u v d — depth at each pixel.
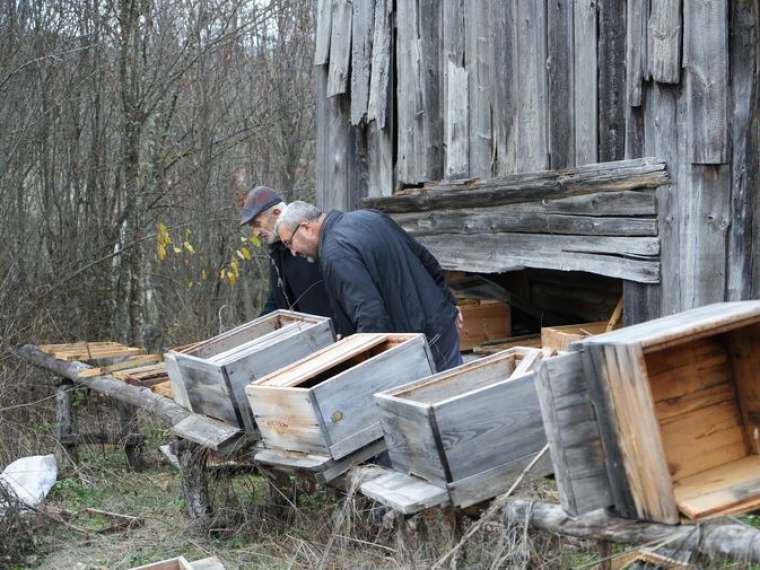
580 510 2.37
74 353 6.41
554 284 7.32
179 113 11.66
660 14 4.83
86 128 9.54
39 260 8.62
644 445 2.26
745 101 4.59
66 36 8.80
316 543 3.95
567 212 5.58
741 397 2.66
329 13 7.89
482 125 6.37
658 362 2.53
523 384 3.01
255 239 9.76
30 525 4.62
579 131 5.50
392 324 4.48
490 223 6.30
